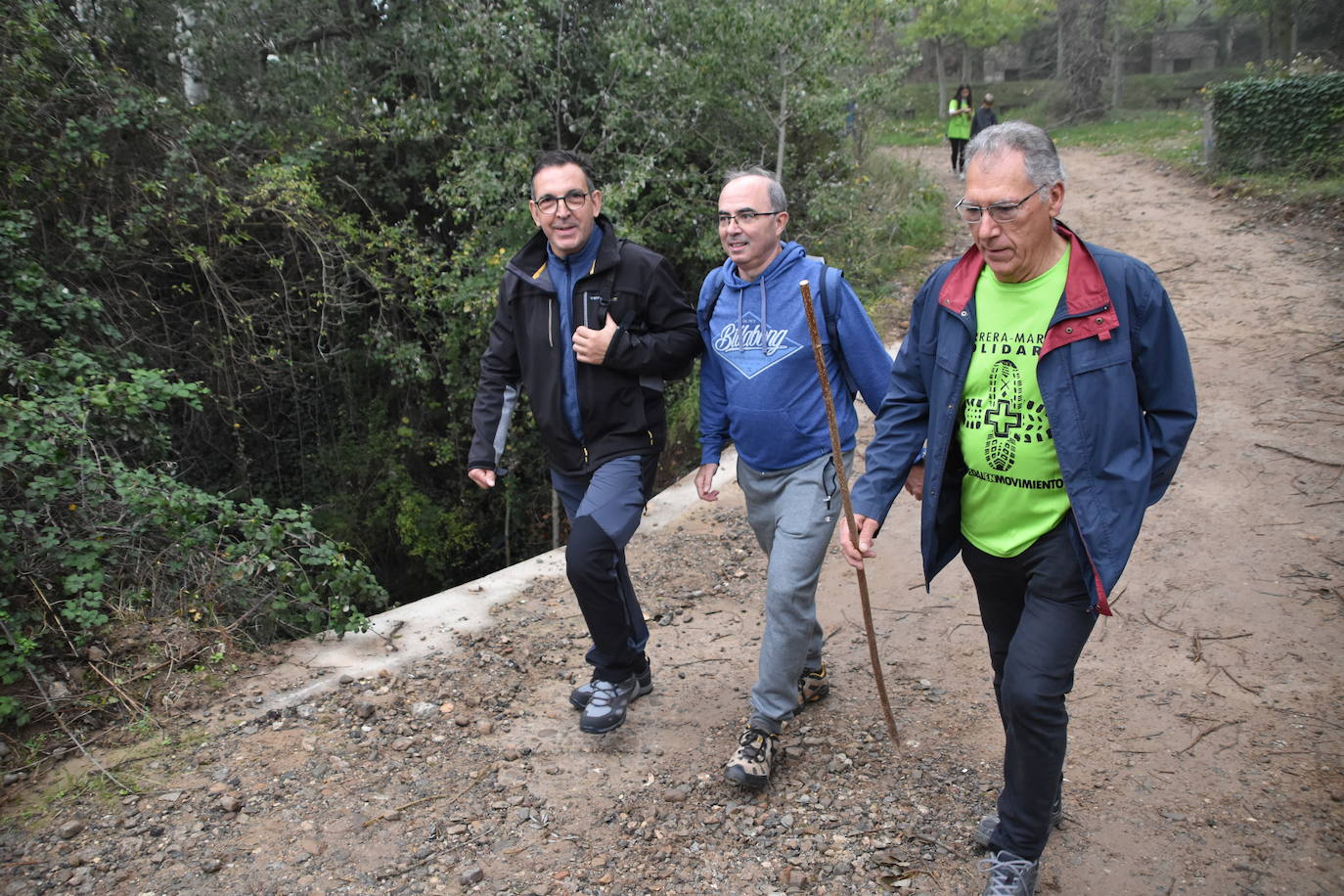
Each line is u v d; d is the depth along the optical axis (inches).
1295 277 374.6
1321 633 159.2
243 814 124.7
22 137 288.0
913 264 467.2
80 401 187.8
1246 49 1596.9
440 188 402.9
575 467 138.1
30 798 127.8
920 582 193.2
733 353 128.3
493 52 398.9
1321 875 108.2
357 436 457.1
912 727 141.6
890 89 482.9
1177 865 111.3
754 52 426.6
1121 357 91.8
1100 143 890.7
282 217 372.8
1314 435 238.4
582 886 111.4
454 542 453.7
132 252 326.6
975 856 113.5
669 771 133.4
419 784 131.5
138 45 363.9
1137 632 165.3
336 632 173.9
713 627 178.9
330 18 435.2
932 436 102.9
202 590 170.7
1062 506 96.7
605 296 129.9
